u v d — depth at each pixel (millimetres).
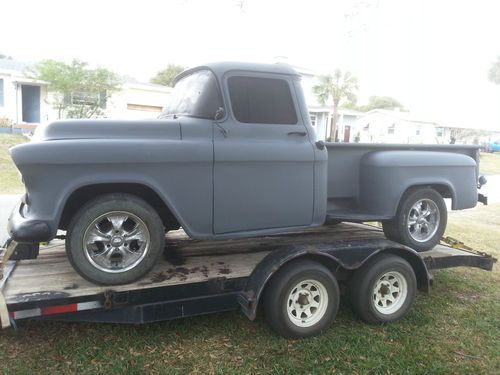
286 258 3629
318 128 33281
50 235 3207
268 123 3994
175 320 3967
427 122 42094
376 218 4492
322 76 31469
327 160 4293
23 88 22312
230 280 3719
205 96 3844
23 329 3682
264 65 4035
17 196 10359
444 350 3680
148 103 23656
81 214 3322
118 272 3422
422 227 4902
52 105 21531
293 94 4125
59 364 3207
